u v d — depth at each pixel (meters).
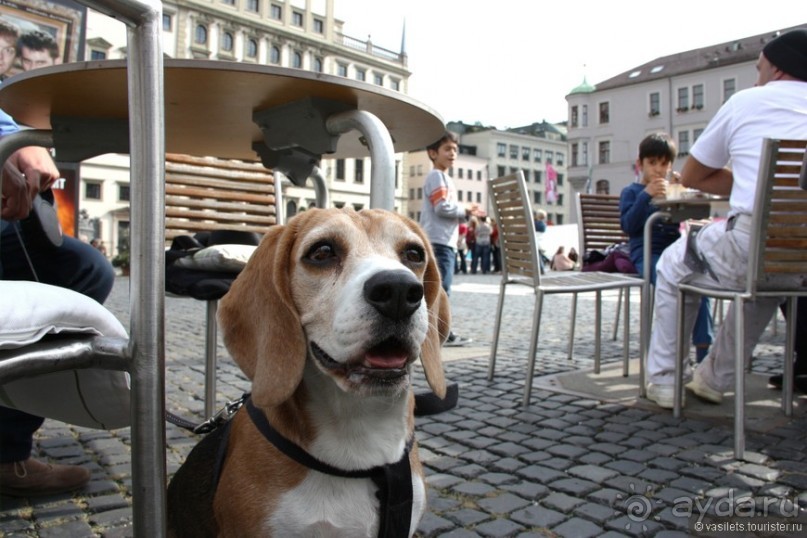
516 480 2.47
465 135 84.50
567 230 17.50
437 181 5.70
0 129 2.47
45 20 6.73
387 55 53.34
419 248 1.66
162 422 1.23
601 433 3.04
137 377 1.20
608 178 55.97
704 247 3.07
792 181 2.66
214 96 2.09
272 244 1.58
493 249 21.06
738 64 48.03
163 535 1.24
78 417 1.55
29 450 2.21
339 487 1.41
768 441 2.89
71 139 2.34
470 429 3.12
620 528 2.06
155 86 1.21
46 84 1.89
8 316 1.08
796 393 3.76
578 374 4.39
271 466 1.40
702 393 3.52
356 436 1.42
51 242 2.27
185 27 40.06
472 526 2.08
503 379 4.25
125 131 2.40
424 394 2.21
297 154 2.64
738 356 2.70
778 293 2.76
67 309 1.20
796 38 3.02
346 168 46.50
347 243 1.53
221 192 3.45
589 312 8.56
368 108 2.23
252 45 43.97
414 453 1.61
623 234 5.62
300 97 2.09
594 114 56.50
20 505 2.17
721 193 3.43
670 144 4.47
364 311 1.34
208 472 1.61
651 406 3.52
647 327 3.78
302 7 46.81
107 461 2.59
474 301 10.12
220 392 3.75
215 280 2.60
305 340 1.49
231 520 1.42
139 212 1.21
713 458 2.68
